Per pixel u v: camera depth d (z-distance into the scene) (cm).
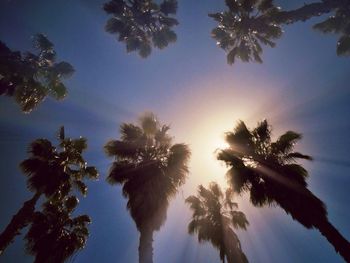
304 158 1150
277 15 1745
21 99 1720
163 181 1072
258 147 1239
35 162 1429
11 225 1152
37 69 1752
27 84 1719
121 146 1198
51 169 1433
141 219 941
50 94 1839
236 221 1955
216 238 1819
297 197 980
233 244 1764
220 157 1242
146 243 888
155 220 957
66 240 1502
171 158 1177
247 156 1219
